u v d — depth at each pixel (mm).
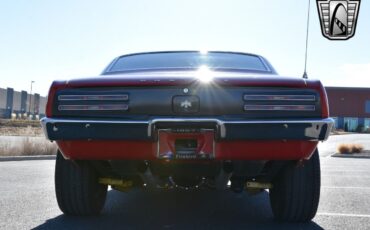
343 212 4777
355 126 74250
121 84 3414
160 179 4078
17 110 87438
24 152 15352
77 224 3902
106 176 4137
